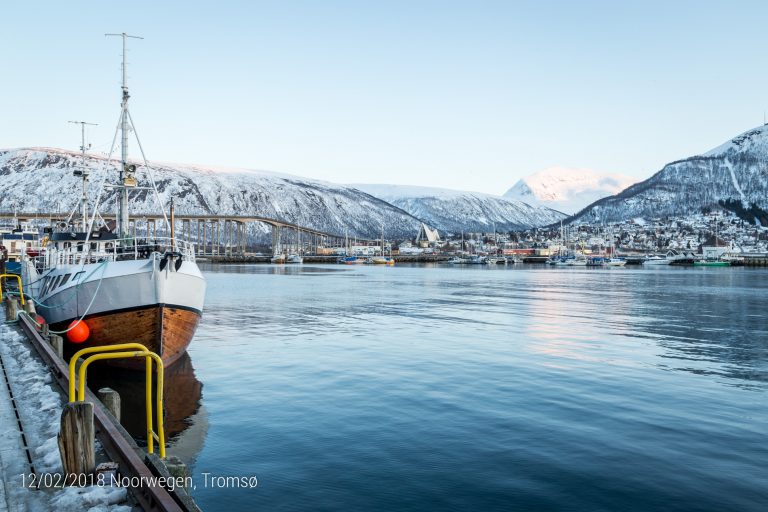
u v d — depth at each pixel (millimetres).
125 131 33156
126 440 11336
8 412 14359
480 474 14750
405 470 15008
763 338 39438
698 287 104188
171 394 23141
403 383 25031
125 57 33031
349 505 12992
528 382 25234
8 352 23250
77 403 10195
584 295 82688
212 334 40688
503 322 48562
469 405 21328
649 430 18406
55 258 34531
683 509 12898
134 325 27375
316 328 44156
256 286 102938
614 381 25516
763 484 14188
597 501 13258
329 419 19562
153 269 27047
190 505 8633
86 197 42688
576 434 17953
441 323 47656
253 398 22484
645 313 56844
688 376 26688
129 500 9516
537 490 13820
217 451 16453
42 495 9672
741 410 20797
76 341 28094
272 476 14609
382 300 72438
